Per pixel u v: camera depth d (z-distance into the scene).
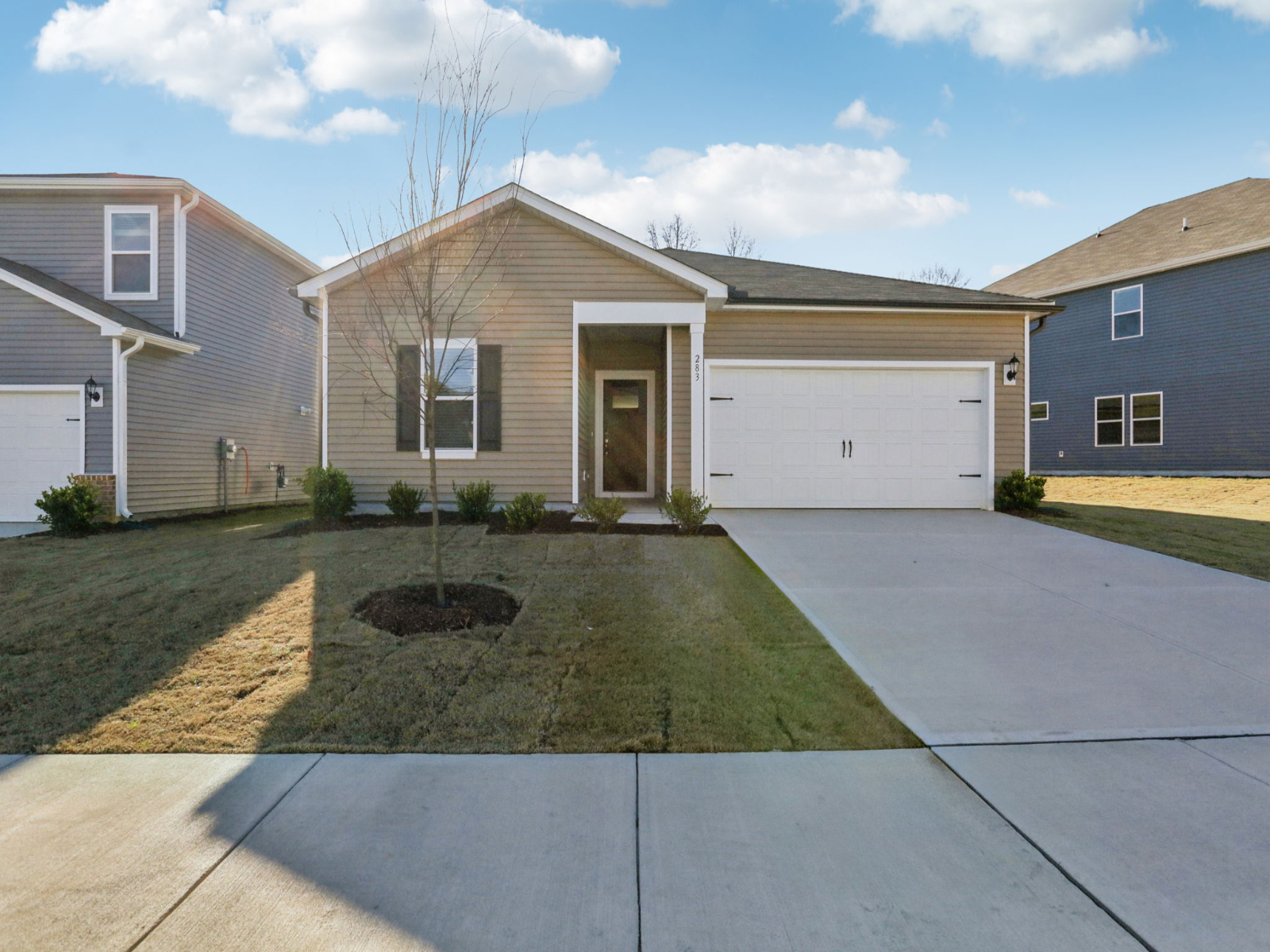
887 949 2.06
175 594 5.75
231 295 14.16
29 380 10.87
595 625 5.06
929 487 11.30
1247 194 19.67
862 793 2.97
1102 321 19.59
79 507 9.55
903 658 4.63
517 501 8.66
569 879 2.38
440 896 2.29
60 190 12.29
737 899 2.29
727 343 11.16
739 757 3.31
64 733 3.52
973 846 2.59
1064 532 9.07
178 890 2.30
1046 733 3.56
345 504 9.63
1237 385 16.94
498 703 3.86
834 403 11.24
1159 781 3.08
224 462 13.77
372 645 4.64
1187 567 7.14
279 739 3.45
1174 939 2.10
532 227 10.55
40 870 2.40
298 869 2.43
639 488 13.86
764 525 9.42
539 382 10.55
